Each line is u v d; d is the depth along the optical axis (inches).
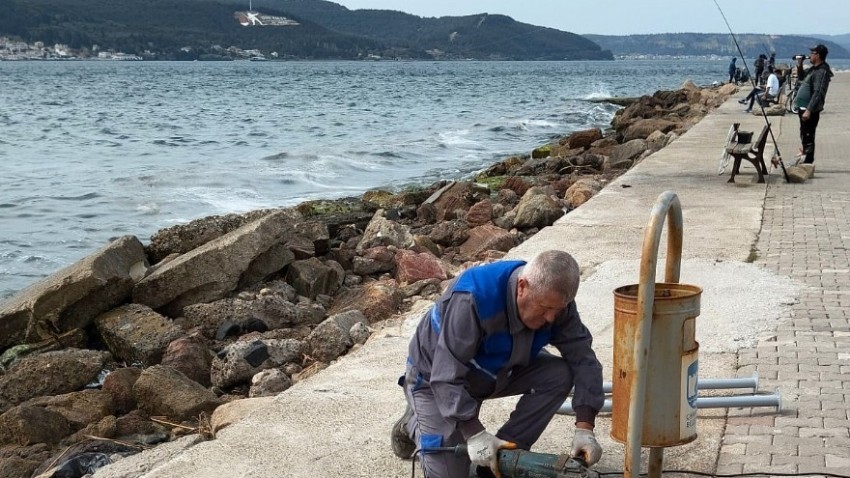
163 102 2394.2
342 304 397.7
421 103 2409.0
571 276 151.6
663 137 1002.7
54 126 1530.5
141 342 337.4
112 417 269.4
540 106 2271.2
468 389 166.2
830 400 221.6
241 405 238.7
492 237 509.7
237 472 195.6
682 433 162.4
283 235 413.1
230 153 1112.2
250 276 405.1
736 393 228.4
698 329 277.9
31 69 6909.5
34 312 350.0
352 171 951.6
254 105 2260.1
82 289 354.6
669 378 160.1
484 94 3024.1
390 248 466.6
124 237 401.7
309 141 1267.2
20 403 303.6
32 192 773.9
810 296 310.7
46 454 253.9
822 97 631.2
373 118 1785.2
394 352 273.9
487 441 155.6
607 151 968.3
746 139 585.0
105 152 1130.0
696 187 562.6
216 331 358.9
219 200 750.5
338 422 220.4
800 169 578.2
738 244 394.0
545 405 170.7
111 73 5669.3
